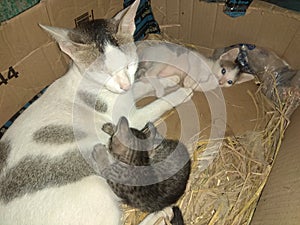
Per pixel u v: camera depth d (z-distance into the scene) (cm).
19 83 33
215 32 40
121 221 29
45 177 26
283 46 37
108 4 37
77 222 25
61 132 28
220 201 32
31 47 33
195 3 38
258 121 37
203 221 31
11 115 34
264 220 23
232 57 40
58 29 28
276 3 49
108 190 27
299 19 34
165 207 30
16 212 25
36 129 28
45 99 30
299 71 36
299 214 19
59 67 36
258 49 39
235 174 33
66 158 27
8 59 31
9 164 26
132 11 29
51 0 32
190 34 42
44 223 25
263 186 30
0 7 36
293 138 28
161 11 41
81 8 35
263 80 40
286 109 35
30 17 31
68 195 26
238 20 38
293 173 24
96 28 29
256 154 34
